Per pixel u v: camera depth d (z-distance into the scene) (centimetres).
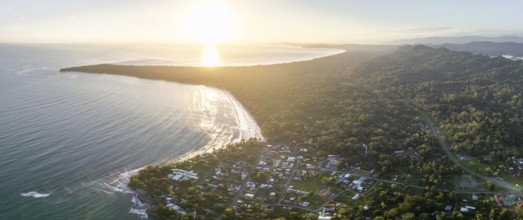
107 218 15700
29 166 19738
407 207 15700
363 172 19788
